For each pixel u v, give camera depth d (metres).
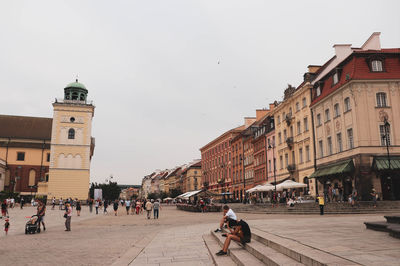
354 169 33.41
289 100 48.97
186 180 115.88
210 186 91.06
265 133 58.25
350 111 34.59
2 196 58.44
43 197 67.12
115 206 37.94
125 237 16.19
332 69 38.50
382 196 32.22
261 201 53.22
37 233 18.52
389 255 6.43
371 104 33.56
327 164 39.12
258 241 10.30
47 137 78.31
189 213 40.88
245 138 69.44
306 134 44.34
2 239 15.75
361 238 9.11
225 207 14.10
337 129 37.19
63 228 21.66
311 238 9.25
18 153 75.00
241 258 8.48
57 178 64.00
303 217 23.14
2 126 77.81
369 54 34.78
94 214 40.06
